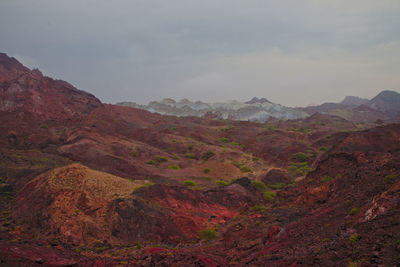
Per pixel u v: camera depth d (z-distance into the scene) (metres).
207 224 33.66
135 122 137.00
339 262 12.30
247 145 112.06
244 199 45.09
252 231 28.81
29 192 31.88
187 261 19.47
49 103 114.50
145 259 20.92
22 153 53.56
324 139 103.75
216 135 128.00
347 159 37.84
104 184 33.38
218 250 25.00
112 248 24.14
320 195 30.94
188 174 66.38
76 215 26.44
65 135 79.94
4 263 15.23
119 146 75.50
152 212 30.97
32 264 16.34
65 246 22.45
